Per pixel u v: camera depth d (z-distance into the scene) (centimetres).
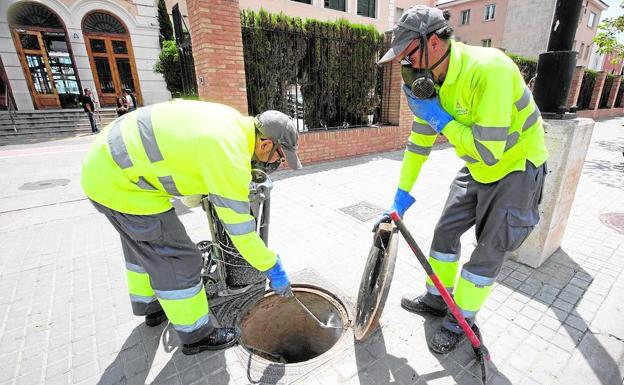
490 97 144
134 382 182
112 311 238
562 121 243
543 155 173
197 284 188
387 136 736
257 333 245
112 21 1377
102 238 351
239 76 509
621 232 340
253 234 159
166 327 221
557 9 238
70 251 323
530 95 162
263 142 175
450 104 162
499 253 178
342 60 652
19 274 284
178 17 618
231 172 148
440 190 483
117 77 1441
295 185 508
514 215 169
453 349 196
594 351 194
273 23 562
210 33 469
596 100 1554
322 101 657
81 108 1386
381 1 1767
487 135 147
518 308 230
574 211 399
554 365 186
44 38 1318
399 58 157
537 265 275
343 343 204
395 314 227
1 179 603
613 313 224
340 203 432
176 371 188
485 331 210
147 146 152
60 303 246
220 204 151
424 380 179
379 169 596
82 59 1358
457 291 192
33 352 203
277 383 179
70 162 756
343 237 338
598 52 1052
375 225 200
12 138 1116
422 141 201
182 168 154
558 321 218
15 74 1290
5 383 182
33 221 398
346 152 680
